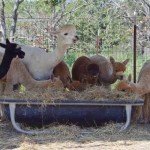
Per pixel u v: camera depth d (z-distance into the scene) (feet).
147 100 29.73
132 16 76.18
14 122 26.99
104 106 27.07
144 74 28.81
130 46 65.46
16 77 28.35
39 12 74.64
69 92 27.53
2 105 29.19
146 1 78.54
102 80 30.22
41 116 26.99
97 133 26.50
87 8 78.69
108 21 77.46
